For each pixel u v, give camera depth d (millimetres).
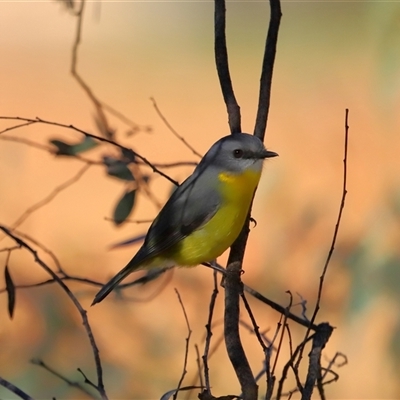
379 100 8445
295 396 9805
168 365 11078
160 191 17297
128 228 15539
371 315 8805
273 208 10969
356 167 15789
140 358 11109
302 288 10633
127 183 8602
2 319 11469
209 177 8484
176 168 16344
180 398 10195
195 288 12141
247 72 25266
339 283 9883
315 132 18406
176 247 8656
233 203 8391
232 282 6465
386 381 9828
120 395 10664
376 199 10211
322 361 10383
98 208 17078
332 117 19156
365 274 8742
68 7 9031
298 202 11055
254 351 11266
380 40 8391
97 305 11672
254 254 12445
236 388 10422
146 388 10703
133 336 11461
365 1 8812
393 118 8523
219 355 11000
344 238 9875
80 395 10656
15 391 5891
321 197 12250
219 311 12070
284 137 18609
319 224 11133
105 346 11289
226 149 8414
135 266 8555
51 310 11391
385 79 8352
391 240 8734
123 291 10727
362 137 17406
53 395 10562
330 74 22547
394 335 8734
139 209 16109
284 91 22062
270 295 10797
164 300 12133
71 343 11297
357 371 10125
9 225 13797
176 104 23766
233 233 8477
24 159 15961
